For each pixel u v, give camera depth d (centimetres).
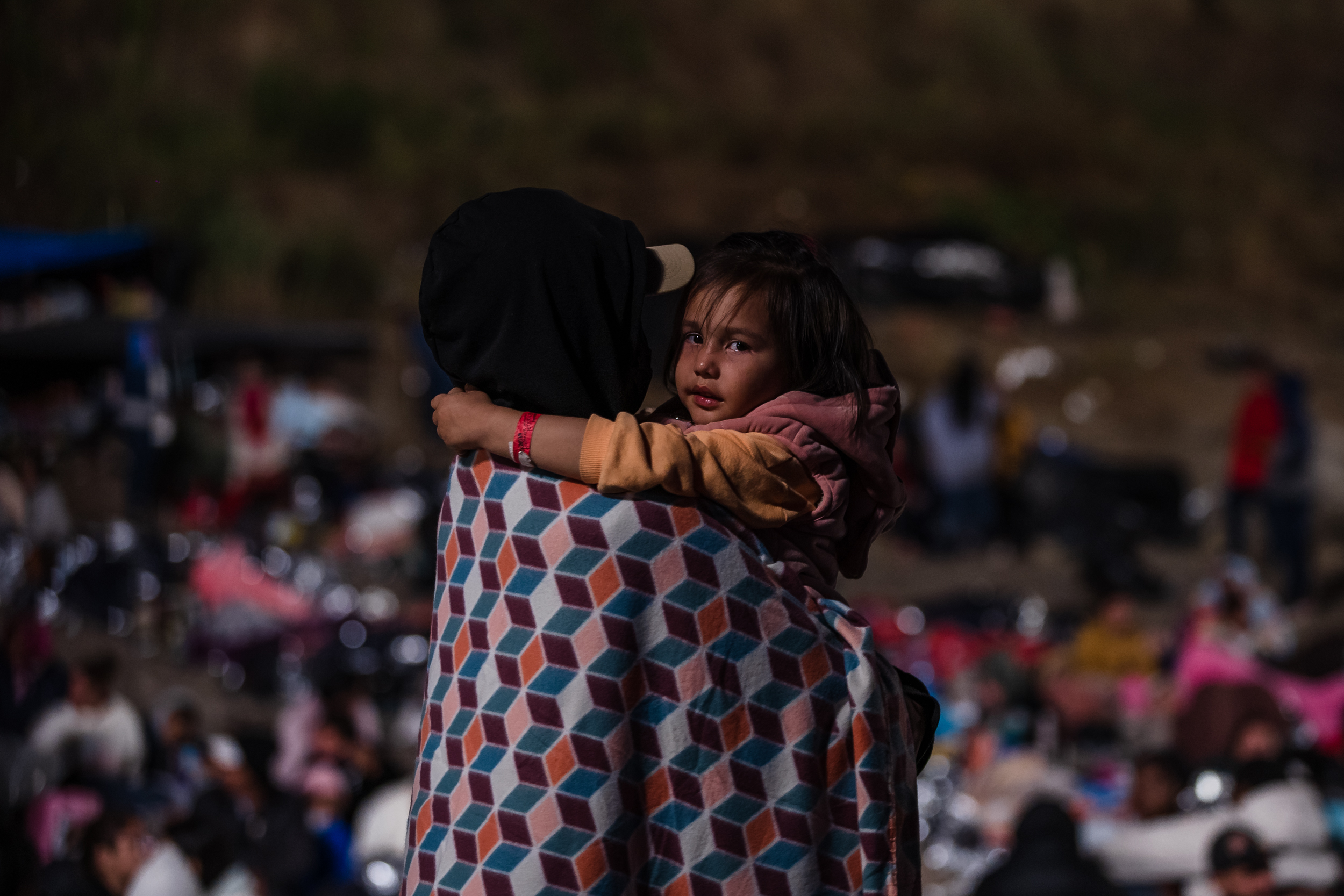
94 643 1602
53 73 1723
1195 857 817
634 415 322
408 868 318
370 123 4150
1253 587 1661
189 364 1916
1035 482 2402
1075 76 6138
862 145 5016
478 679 305
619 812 298
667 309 1209
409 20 4797
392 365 3011
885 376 349
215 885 826
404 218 3938
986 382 2875
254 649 1565
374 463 2367
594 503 300
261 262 3253
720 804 304
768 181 4666
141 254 1827
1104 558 2080
